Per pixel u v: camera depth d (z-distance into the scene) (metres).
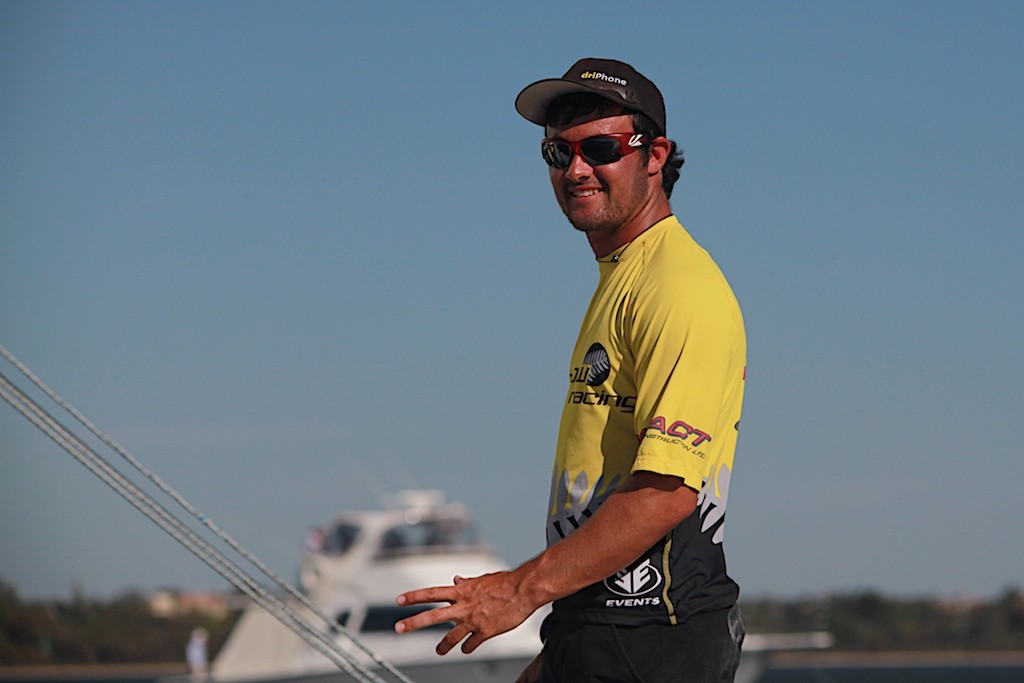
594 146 9.24
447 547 45.06
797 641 48.03
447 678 39.31
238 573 9.75
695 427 8.51
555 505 9.24
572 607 8.99
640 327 8.80
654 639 8.76
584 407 9.09
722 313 8.77
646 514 8.41
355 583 43.91
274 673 43.06
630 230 9.39
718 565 8.94
